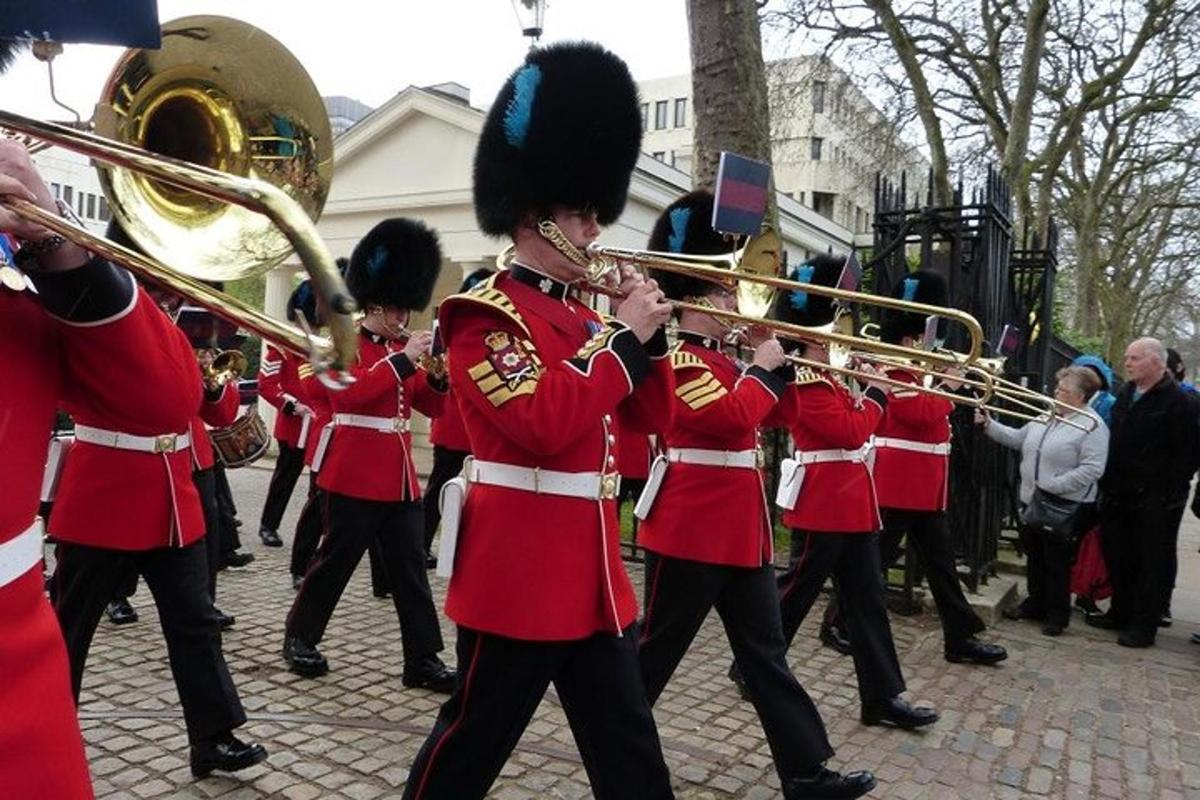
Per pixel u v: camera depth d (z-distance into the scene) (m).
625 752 2.39
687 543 3.33
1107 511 6.28
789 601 4.18
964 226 6.64
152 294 3.62
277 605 5.83
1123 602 6.29
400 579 4.38
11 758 1.33
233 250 1.58
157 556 3.32
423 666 4.35
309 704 4.12
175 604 3.31
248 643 5.00
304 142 1.85
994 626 6.23
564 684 2.46
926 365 4.35
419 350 4.48
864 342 3.34
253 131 1.81
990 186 6.59
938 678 5.02
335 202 14.40
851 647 4.26
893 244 6.66
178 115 1.75
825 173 31.44
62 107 1.46
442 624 5.61
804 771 3.27
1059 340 10.60
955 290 6.50
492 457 2.43
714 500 3.34
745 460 3.40
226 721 3.32
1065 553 6.10
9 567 1.37
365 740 3.75
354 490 4.36
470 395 2.31
